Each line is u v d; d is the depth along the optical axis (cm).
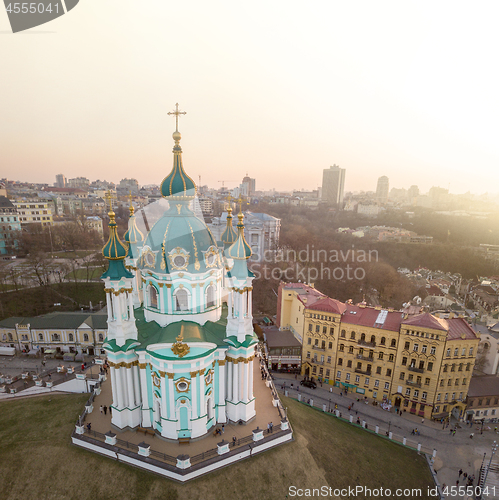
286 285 8100
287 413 4519
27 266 10238
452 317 6203
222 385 3806
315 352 6738
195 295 3756
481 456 4938
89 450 3484
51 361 7019
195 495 3084
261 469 3444
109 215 3381
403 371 5897
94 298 9150
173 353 3369
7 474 3212
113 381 3653
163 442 3547
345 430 4806
